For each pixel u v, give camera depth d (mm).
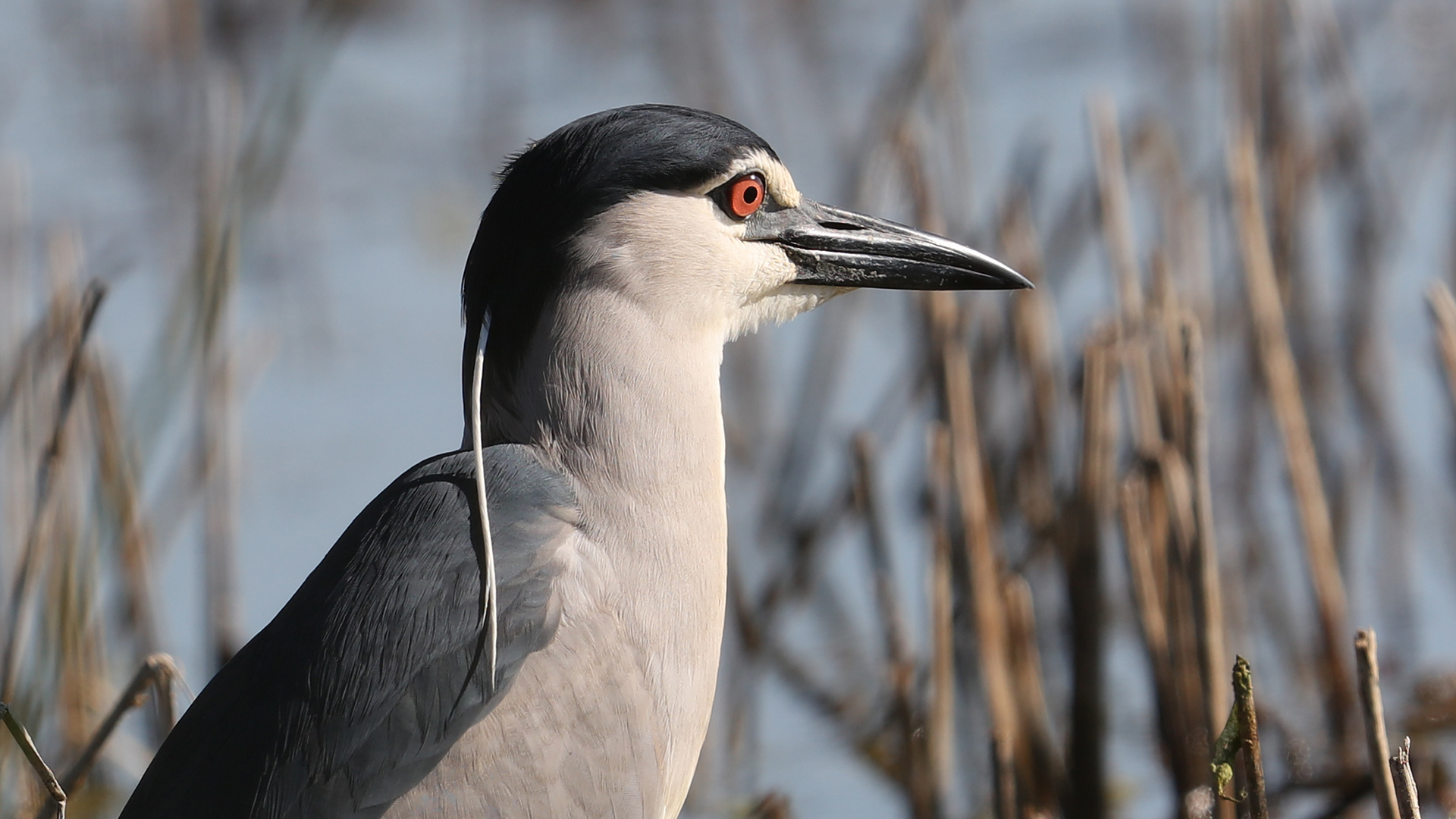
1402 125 16656
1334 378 13797
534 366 7227
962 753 10719
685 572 7227
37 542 8727
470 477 7008
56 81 19062
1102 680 10250
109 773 10562
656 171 7348
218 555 11133
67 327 10281
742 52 20172
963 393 10297
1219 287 14047
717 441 7473
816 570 12484
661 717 7117
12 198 12766
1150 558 10000
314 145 18125
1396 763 6621
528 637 6652
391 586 6645
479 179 17594
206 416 11117
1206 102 17641
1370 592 12000
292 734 6430
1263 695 10906
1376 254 13609
